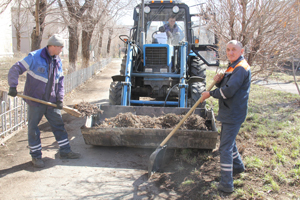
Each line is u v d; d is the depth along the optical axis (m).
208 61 6.50
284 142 4.39
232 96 3.12
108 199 3.09
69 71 11.92
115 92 5.72
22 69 3.53
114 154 4.32
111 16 14.61
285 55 4.56
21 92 8.51
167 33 6.53
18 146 4.59
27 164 3.93
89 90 10.49
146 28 6.59
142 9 6.00
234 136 3.18
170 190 3.28
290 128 4.92
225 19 4.80
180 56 5.84
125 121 4.36
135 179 3.54
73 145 4.69
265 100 7.29
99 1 10.91
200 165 3.88
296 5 4.22
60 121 4.05
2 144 4.61
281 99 7.27
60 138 4.08
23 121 5.51
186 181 3.43
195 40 6.20
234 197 3.07
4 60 16.77
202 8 5.00
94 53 24.12
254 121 5.48
